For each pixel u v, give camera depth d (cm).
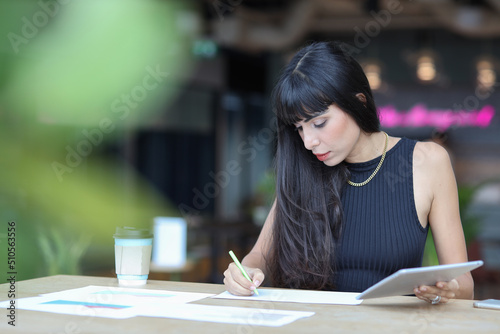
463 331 109
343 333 107
